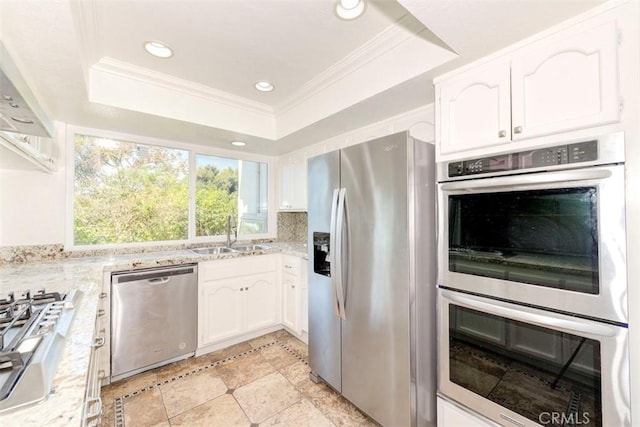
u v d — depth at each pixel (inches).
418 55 60.9
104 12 55.3
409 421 58.4
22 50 52.3
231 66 77.0
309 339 85.7
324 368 79.4
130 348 84.7
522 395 47.3
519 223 47.5
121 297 83.0
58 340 33.2
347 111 81.7
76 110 79.7
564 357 43.0
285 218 147.1
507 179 48.3
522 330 47.4
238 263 107.3
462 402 55.3
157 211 109.3
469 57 53.7
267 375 87.1
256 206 138.9
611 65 39.6
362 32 62.7
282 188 137.9
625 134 38.6
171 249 111.6
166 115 86.0
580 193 41.4
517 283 47.6
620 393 38.2
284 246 127.8
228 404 73.9
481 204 52.7
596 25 40.9
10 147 52.7
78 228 93.7
